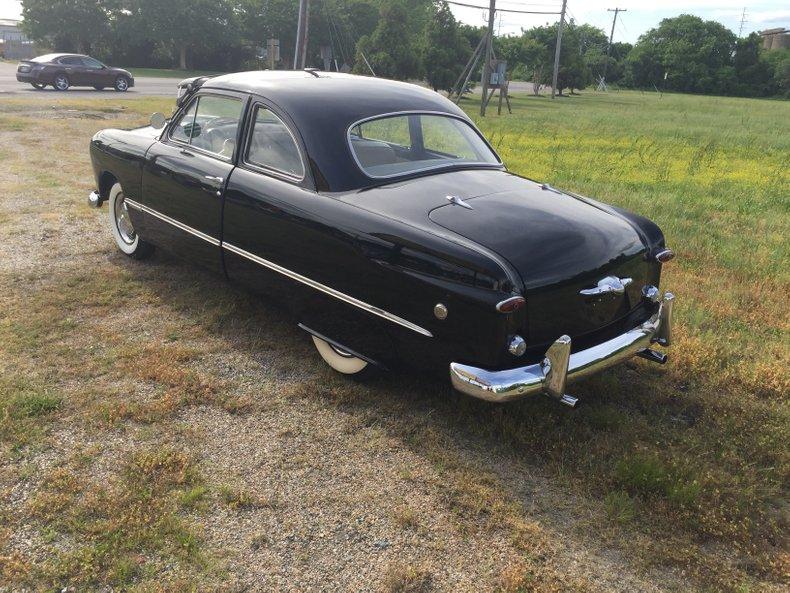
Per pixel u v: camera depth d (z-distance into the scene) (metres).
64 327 4.39
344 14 60.75
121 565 2.47
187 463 3.06
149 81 34.91
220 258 4.35
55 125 13.61
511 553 2.64
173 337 4.32
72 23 55.22
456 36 36.88
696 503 2.91
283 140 3.88
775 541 2.79
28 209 7.10
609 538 2.74
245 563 2.54
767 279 5.75
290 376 3.93
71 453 3.13
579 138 17.09
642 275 3.61
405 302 3.19
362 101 4.03
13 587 2.38
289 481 3.01
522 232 3.18
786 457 3.31
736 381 4.08
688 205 8.79
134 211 5.25
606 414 3.53
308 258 3.65
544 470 3.15
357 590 2.44
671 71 89.06
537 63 56.03
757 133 22.19
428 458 3.21
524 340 3.02
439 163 4.05
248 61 63.28
